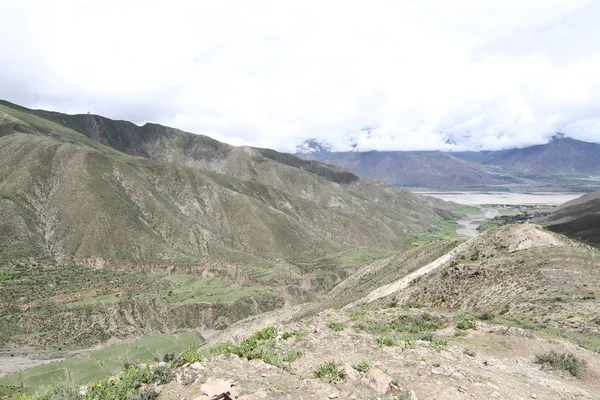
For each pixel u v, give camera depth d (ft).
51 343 337.93
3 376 238.07
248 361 49.57
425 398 41.04
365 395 39.73
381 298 177.17
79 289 421.59
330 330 69.92
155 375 44.88
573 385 53.47
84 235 515.91
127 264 504.84
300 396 38.99
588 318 87.56
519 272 135.33
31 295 390.42
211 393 37.06
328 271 609.42
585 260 135.54
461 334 77.41
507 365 59.57
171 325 402.11
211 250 610.65
